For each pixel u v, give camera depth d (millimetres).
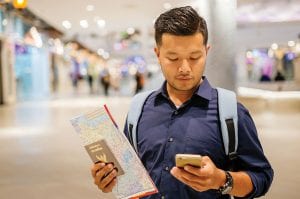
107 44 38406
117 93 25516
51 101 18375
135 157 1468
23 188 4684
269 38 25203
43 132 8680
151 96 1691
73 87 31000
